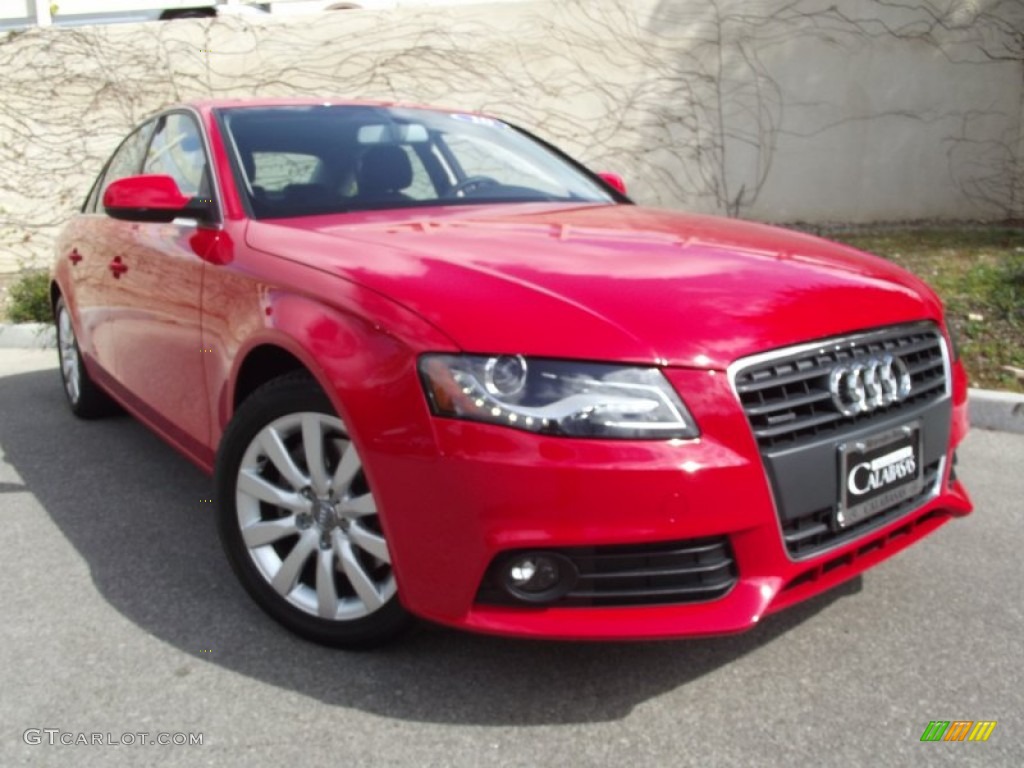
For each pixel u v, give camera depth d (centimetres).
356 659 267
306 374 264
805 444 235
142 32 961
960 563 333
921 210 923
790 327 239
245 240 307
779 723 240
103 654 273
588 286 242
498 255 265
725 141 916
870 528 255
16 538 357
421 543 230
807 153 914
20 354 712
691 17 899
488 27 924
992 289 632
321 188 346
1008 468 434
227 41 955
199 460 336
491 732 236
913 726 240
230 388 294
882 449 250
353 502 251
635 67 912
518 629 225
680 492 218
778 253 288
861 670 265
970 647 277
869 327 256
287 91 959
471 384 221
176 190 336
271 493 274
